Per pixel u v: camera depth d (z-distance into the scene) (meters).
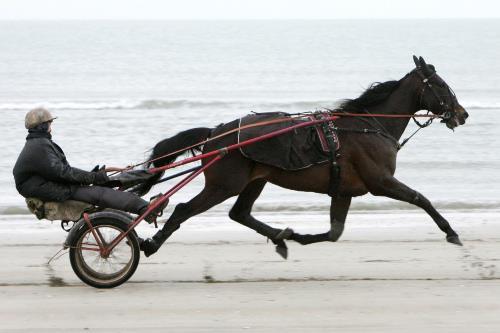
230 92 46.06
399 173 20.14
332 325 8.17
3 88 49.25
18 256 11.23
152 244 9.53
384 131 10.12
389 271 10.32
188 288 9.56
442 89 10.33
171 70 68.88
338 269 10.45
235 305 8.85
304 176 9.70
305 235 10.32
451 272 10.26
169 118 30.33
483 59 81.94
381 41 151.88
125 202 9.38
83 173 9.29
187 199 16.83
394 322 8.26
